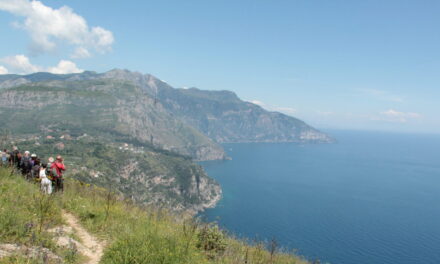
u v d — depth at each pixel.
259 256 12.62
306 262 15.46
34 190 13.39
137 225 12.40
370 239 154.88
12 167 16.23
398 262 124.25
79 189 18.08
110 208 14.26
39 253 7.50
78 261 8.32
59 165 16.00
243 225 180.75
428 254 134.25
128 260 8.06
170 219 15.33
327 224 182.25
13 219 8.93
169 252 8.74
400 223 184.25
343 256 129.75
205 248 11.58
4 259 6.81
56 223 10.77
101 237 10.88
